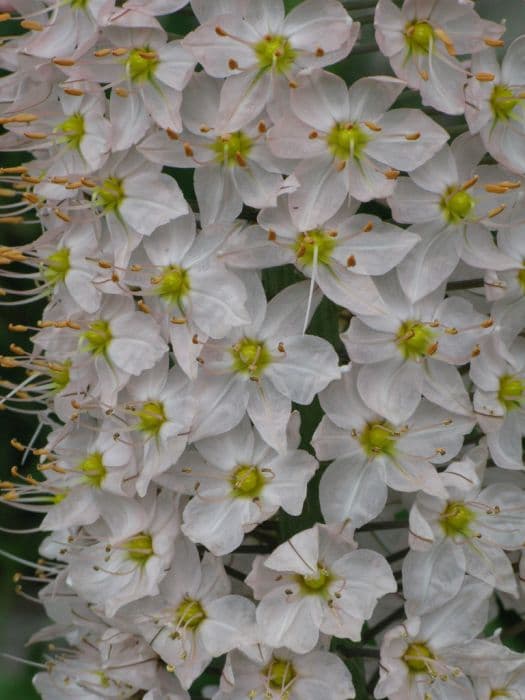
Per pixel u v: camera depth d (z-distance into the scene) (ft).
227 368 1.59
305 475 1.59
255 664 1.63
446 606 1.63
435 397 1.59
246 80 1.55
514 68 1.61
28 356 1.76
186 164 1.58
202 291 1.59
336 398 1.59
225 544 1.61
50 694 1.84
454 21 1.57
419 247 1.58
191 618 1.63
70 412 1.71
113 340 1.64
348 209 1.58
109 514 1.69
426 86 1.56
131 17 1.56
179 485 1.62
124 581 1.68
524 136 1.61
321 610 1.60
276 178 1.57
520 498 1.65
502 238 1.62
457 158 1.59
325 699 1.61
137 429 1.64
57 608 1.83
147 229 1.60
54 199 1.67
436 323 1.58
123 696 1.78
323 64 1.55
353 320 1.57
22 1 1.71
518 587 1.75
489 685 1.66
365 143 1.56
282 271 1.62
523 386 1.64
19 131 1.68
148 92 1.59
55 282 1.70
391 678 1.61
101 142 1.62
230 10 1.56
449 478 1.61
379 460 1.60
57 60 1.58
